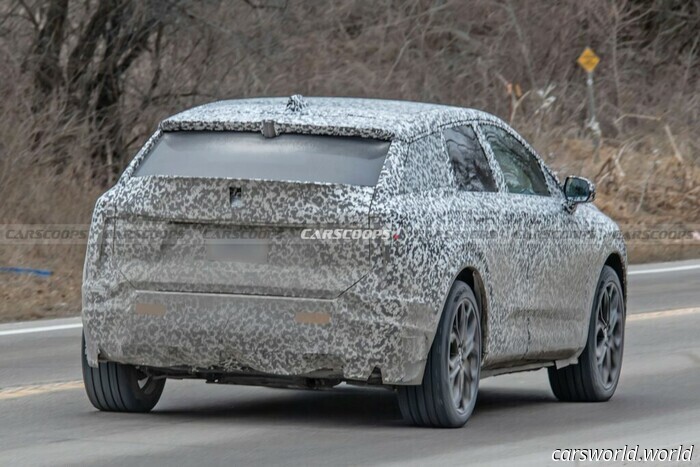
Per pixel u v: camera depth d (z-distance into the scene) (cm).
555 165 5491
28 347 2684
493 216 1916
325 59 5056
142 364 1794
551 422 1933
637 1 7512
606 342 2212
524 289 1981
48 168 4144
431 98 5547
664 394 2225
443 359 1780
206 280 1747
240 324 1733
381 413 1978
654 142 6122
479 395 2233
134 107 4706
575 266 2117
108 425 1842
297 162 1780
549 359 2086
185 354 1764
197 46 4788
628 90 6588
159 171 1817
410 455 1644
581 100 6381
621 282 2297
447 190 1848
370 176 1758
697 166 6019
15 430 1802
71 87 4612
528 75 6119
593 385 2152
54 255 3766
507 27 6097
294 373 1734
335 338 1714
